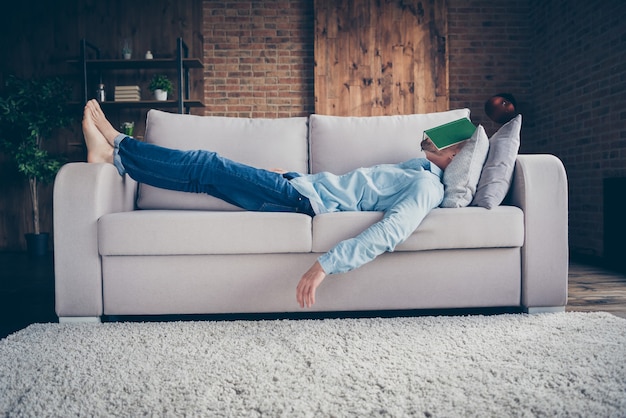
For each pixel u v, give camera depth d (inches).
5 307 91.4
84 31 206.7
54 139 204.5
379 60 205.9
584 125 164.6
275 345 59.9
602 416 41.0
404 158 93.1
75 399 45.0
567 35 176.7
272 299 73.9
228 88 212.8
